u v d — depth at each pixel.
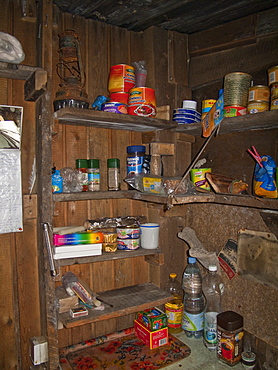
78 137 1.43
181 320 1.55
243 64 1.38
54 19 1.34
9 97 1.27
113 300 1.42
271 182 1.08
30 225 1.34
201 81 1.59
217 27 1.50
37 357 1.25
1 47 1.09
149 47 1.57
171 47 1.60
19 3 1.28
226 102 1.23
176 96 1.63
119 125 1.42
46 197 1.21
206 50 1.56
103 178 1.51
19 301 1.33
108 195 1.36
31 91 1.19
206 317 1.43
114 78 1.39
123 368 1.27
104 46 1.49
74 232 1.33
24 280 1.34
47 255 1.22
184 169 1.64
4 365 1.31
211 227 1.53
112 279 1.57
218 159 1.50
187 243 1.66
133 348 1.41
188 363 1.29
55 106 1.26
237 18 1.40
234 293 1.41
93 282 1.51
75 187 1.36
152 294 1.49
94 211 1.50
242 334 1.30
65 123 1.37
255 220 1.32
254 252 1.32
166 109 1.47
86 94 1.30
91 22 1.45
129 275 1.62
